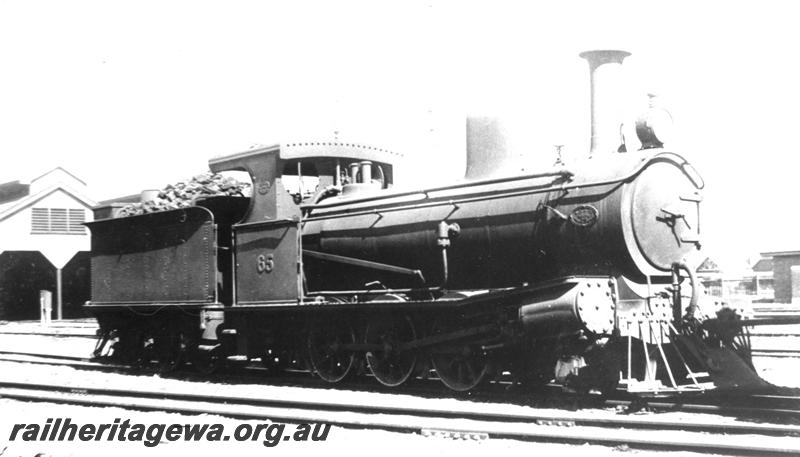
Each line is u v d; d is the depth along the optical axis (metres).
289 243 12.44
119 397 11.34
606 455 6.96
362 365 12.01
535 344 9.97
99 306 15.78
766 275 45.56
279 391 11.64
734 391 9.12
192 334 13.99
